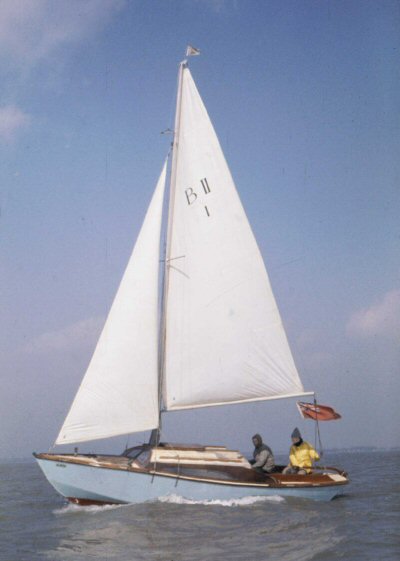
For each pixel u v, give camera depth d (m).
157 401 18.09
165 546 12.26
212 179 20.14
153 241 18.72
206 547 12.13
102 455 17.88
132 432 17.62
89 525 14.37
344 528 13.80
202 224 19.83
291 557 11.33
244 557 11.35
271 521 14.53
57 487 16.75
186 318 19.28
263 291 19.91
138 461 16.94
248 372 19.41
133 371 17.83
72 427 17.16
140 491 16.42
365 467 41.31
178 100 20.31
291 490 17.53
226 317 19.50
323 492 18.19
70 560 11.34
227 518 14.79
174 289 19.38
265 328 19.72
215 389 19.11
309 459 18.72
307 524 14.21
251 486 17.06
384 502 18.12
